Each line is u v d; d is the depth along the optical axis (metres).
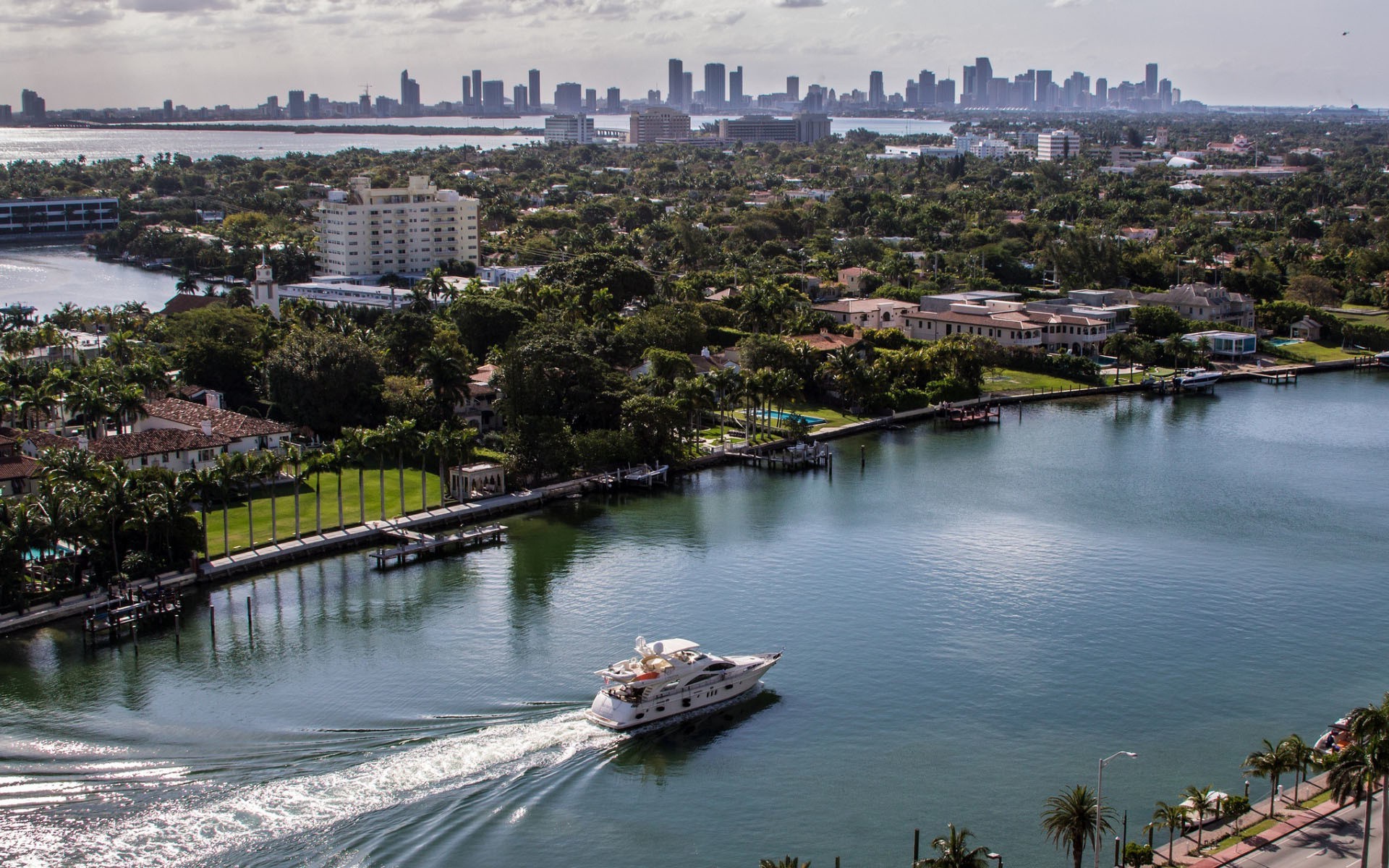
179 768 105.88
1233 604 146.12
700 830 98.06
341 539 167.50
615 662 128.62
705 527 178.62
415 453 178.88
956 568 159.38
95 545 150.88
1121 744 111.75
